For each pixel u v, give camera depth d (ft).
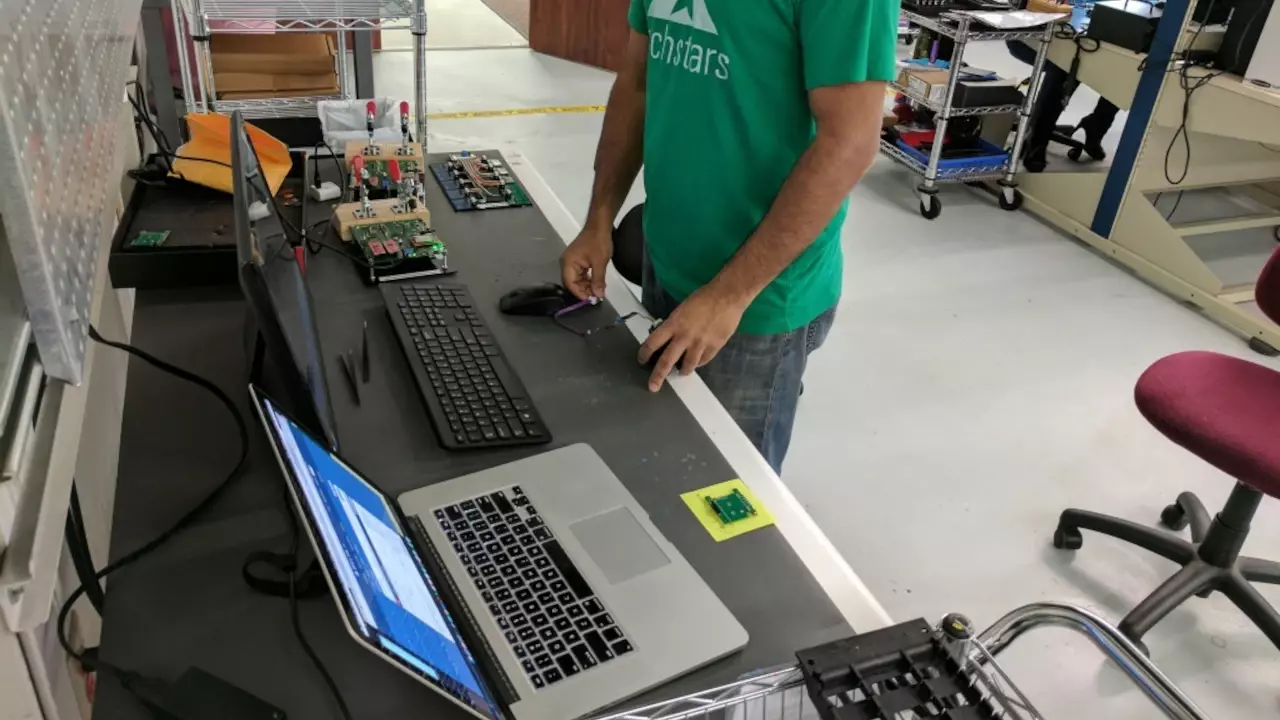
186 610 3.02
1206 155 11.01
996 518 7.50
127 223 4.96
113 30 4.25
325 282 4.86
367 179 5.66
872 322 10.10
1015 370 9.45
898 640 2.81
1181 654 6.38
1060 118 16.31
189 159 5.48
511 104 15.21
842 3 3.76
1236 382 6.30
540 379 4.32
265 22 7.33
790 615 3.18
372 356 4.32
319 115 6.68
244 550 3.26
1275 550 7.30
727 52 4.18
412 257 5.04
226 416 3.93
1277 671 6.31
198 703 2.66
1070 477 8.00
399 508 3.43
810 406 8.67
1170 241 11.00
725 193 4.57
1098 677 6.17
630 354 4.57
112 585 3.09
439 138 7.08
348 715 2.72
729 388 4.99
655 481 3.75
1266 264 6.37
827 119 3.96
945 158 12.71
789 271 4.66
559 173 12.79
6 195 2.05
